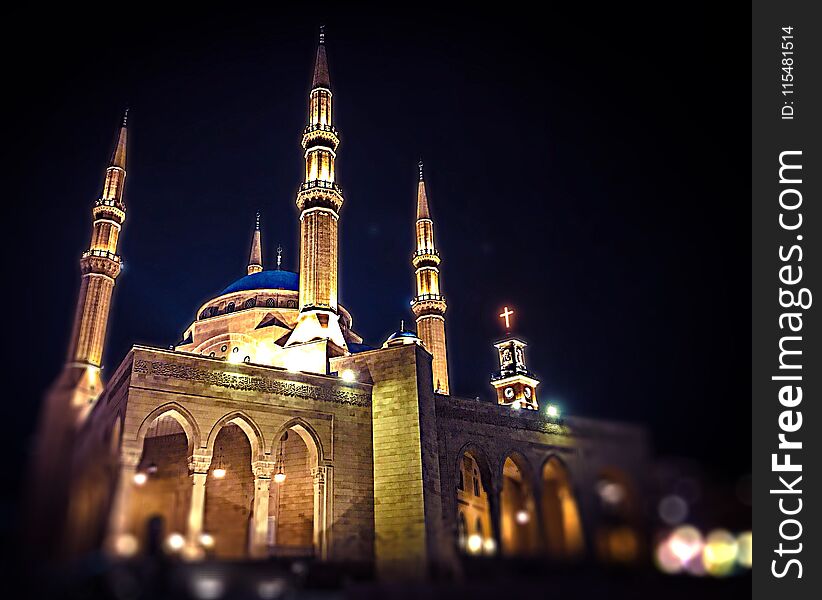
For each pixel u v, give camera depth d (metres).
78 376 51.22
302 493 44.44
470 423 50.00
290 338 56.81
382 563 36.31
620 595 17.98
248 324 66.75
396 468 44.62
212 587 20.44
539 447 48.72
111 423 32.06
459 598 21.58
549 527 21.41
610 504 19.20
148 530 23.58
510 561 20.89
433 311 78.31
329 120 68.44
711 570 17.66
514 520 25.39
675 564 17.78
